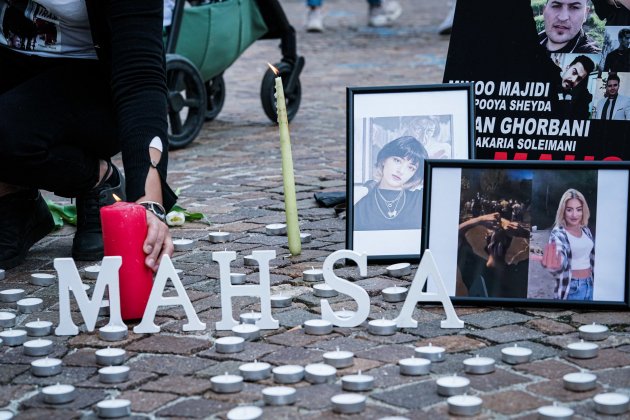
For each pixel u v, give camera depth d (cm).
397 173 362
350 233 359
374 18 1337
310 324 291
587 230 307
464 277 311
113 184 391
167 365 271
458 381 248
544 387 251
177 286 295
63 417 242
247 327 290
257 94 870
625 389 249
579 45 397
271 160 583
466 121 365
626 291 304
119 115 329
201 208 463
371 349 278
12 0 364
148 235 300
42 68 372
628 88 394
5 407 250
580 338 284
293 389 247
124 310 301
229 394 251
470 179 311
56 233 436
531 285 308
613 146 398
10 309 326
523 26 402
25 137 351
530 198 309
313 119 731
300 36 1252
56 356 281
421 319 301
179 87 615
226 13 649
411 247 358
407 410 239
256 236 409
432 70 951
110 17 331
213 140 657
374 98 366
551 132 404
